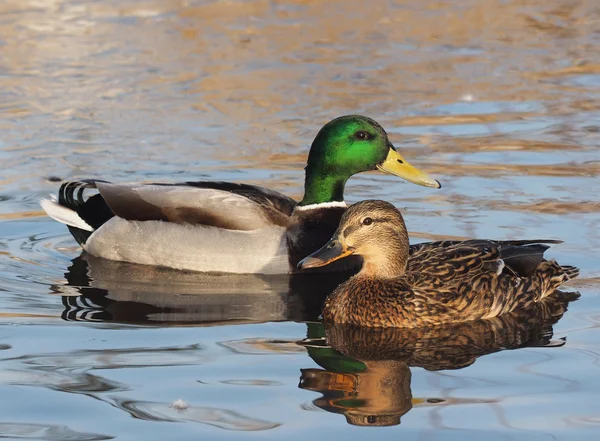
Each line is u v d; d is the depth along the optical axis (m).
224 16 24.42
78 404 9.34
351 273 13.86
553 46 22.86
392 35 23.47
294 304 12.58
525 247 12.66
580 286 12.73
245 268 13.76
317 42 23.06
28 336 11.13
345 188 16.25
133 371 10.15
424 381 9.95
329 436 8.71
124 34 23.25
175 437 8.70
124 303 12.40
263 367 10.31
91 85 20.80
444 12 24.94
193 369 10.21
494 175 16.42
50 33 23.23
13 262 13.86
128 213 14.20
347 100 20.00
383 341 11.22
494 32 23.72
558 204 15.20
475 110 19.50
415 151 17.50
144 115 19.45
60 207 14.62
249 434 8.74
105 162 17.38
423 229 14.41
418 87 20.64
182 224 13.95
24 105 19.88
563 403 9.32
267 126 18.88
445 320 11.78
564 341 11.02
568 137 18.05
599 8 25.09
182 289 13.06
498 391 9.65
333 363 10.46
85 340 11.04
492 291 11.97
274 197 14.30
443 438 8.66
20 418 9.06
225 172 16.88
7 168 17.12
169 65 21.75
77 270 13.73
